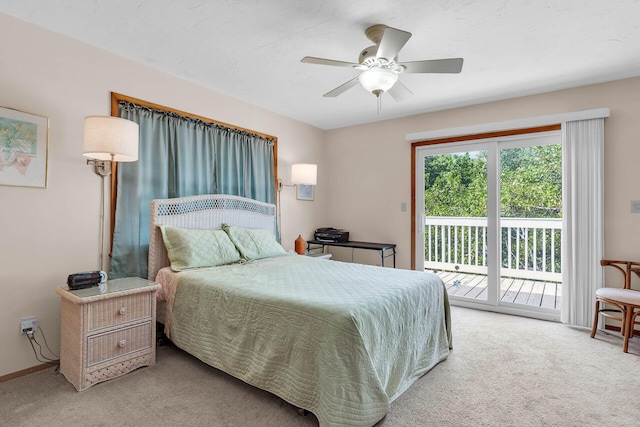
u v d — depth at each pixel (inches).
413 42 93.6
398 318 76.7
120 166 104.8
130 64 106.8
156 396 74.7
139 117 108.9
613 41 93.1
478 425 65.2
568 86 125.9
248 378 73.9
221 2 77.1
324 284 86.4
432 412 69.4
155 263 107.2
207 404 71.8
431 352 90.4
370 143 179.6
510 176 143.4
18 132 84.0
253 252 126.6
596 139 119.9
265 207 153.1
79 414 67.9
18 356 84.2
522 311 137.6
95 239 99.3
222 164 135.0
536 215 138.6
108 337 80.7
